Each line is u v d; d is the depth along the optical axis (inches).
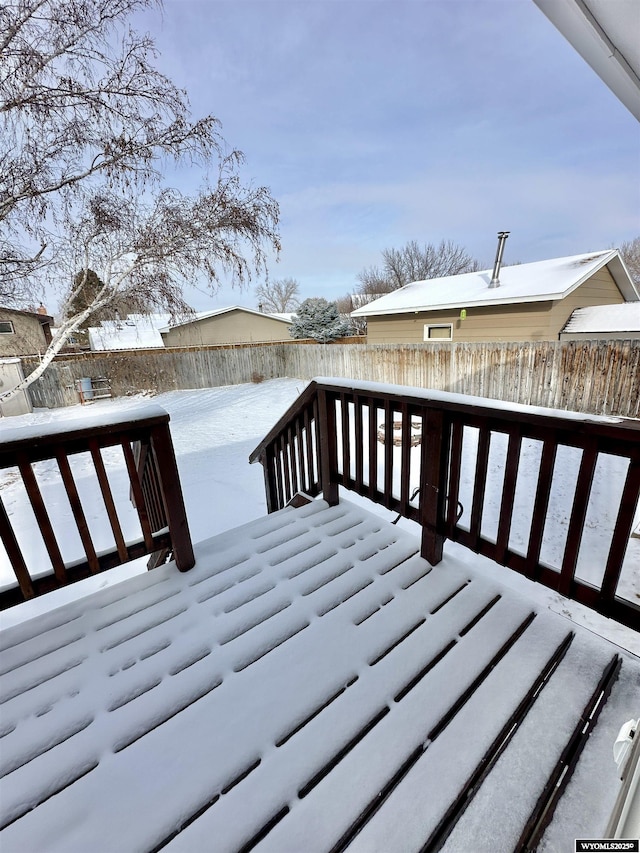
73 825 38.9
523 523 133.0
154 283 255.4
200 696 51.8
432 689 50.7
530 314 312.8
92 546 67.1
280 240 272.7
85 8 188.1
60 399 443.5
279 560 79.2
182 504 75.1
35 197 206.4
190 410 383.2
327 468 99.4
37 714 50.1
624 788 31.2
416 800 39.8
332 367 457.4
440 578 70.5
